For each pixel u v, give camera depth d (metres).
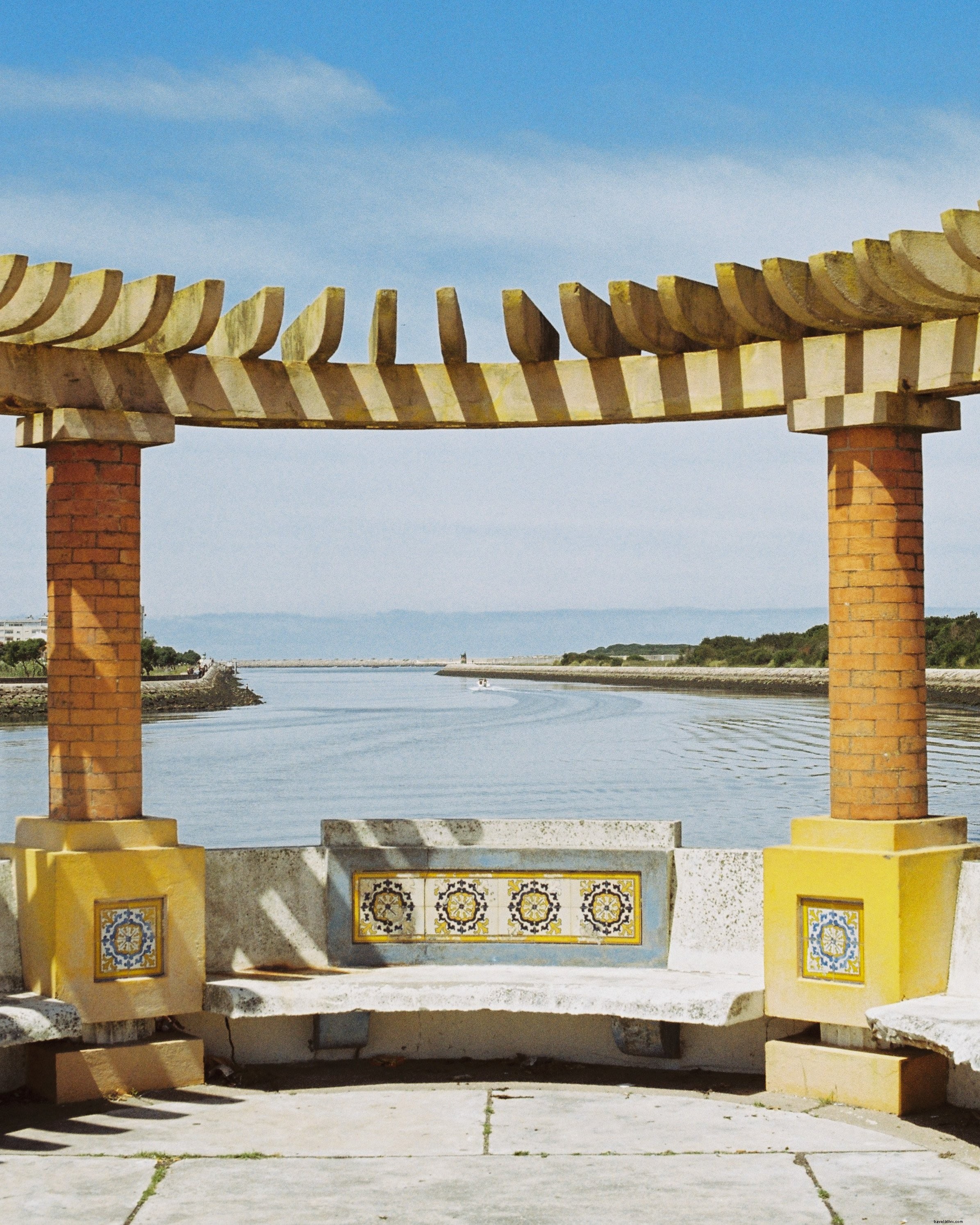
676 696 104.19
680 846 8.41
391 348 8.30
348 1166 6.51
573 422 8.37
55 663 7.96
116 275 7.24
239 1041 8.16
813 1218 5.84
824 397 7.67
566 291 8.01
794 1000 7.56
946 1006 7.15
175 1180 6.33
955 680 73.19
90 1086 7.52
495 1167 6.49
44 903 7.59
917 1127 7.01
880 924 7.32
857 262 7.00
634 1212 5.93
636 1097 7.57
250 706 104.06
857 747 7.66
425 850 8.41
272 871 8.38
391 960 8.40
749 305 7.55
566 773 49.94
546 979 7.93
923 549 7.82
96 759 7.84
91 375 7.86
